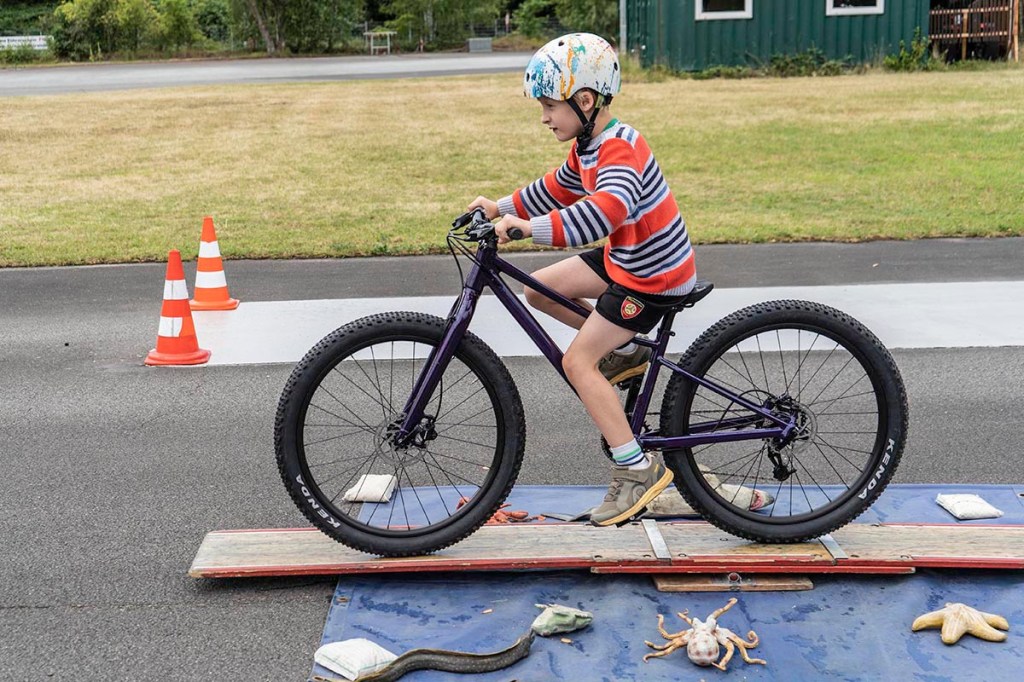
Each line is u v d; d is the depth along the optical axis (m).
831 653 3.30
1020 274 8.34
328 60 35.78
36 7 51.06
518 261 9.15
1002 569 3.76
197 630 3.52
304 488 3.72
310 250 9.63
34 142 16.02
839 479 4.68
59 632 3.52
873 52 22.23
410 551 3.76
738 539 3.88
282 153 14.73
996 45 23.59
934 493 4.43
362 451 5.04
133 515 4.41
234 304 7.82
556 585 3.72
